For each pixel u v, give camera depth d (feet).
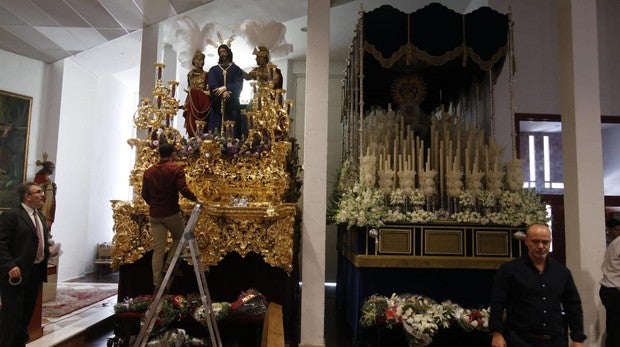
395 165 21.71
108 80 39.96
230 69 23.71
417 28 22.38
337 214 21.12
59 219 32.91
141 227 20.24
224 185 21.26
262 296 19.25
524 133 30.27
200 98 23.16
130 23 27.48
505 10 30.25
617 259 17.29
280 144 21.66
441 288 19.88
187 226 15.64
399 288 19.81
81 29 28.02
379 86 28.04
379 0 32.19
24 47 29.96
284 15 30.94
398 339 19.61
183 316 18.89
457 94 28.99
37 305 18.40
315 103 20.21
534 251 12.19
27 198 16.35
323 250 19.47
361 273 19.89
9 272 14.93
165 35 30.27
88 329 20.18
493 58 22.54
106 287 30.42
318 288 19.30
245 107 25.20
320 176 19.85
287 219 20.16
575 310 12.29
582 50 19.45
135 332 19.03
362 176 21.09
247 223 20.10
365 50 22.44
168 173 17.49
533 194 21.31
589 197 18.80
